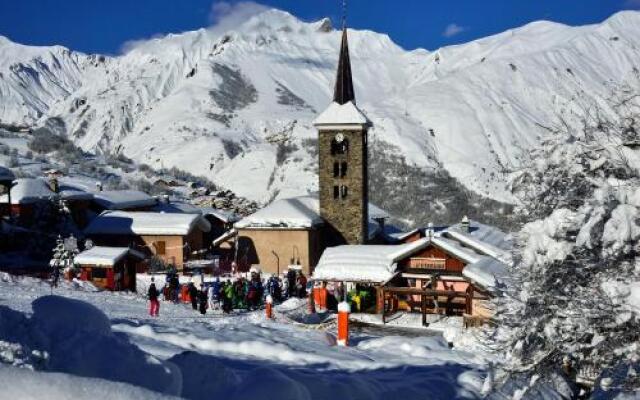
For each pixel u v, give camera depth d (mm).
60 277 37406
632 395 9227
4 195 56625
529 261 9555
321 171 57062
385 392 10633
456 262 37469
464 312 35688
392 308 37188
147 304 32000
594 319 9023
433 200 150250
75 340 7281
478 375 12984
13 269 42844
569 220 9305
